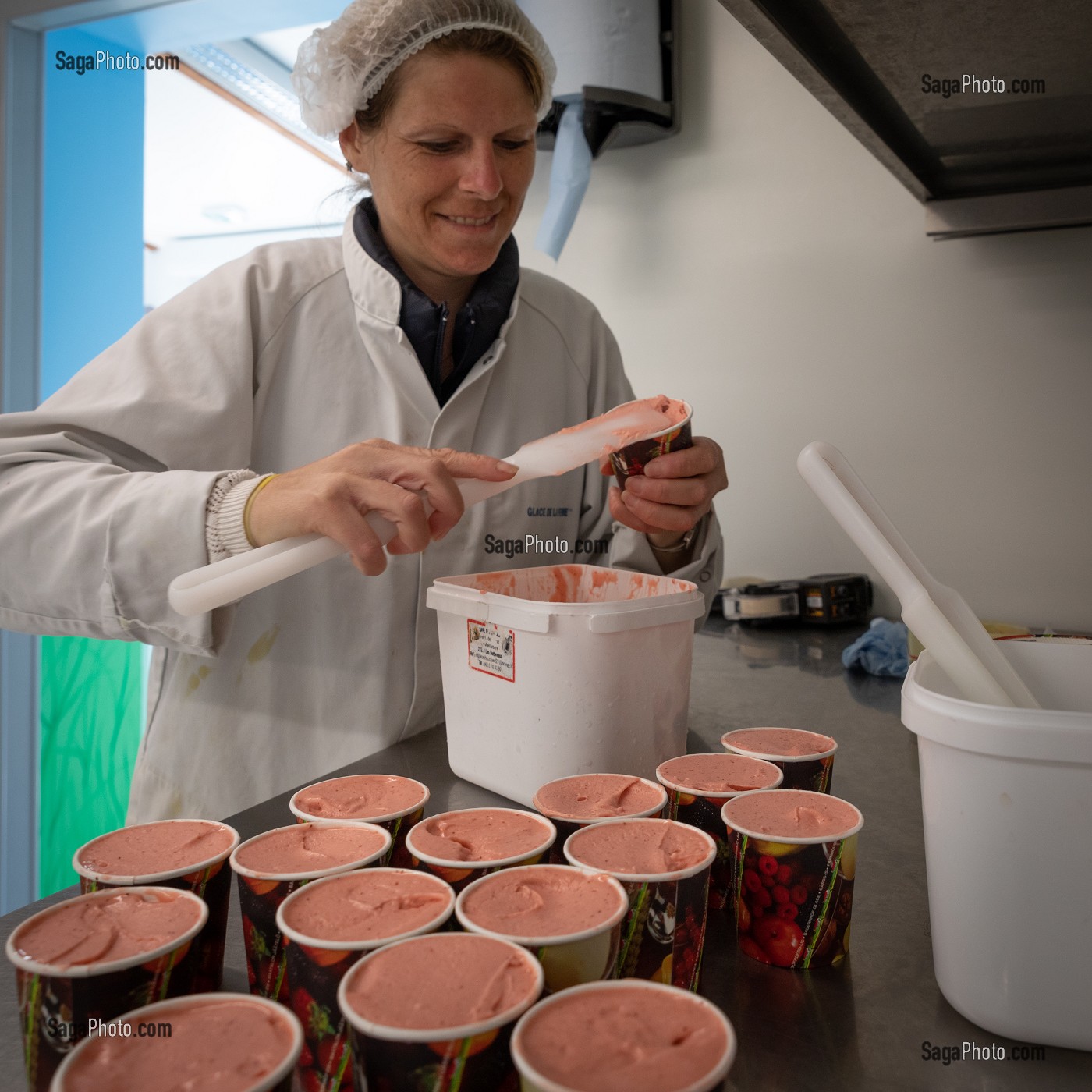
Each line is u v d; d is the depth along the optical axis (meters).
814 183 2.05
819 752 0.87
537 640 0.89
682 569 1.33
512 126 1.10
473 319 1.28
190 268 4.30
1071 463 1.90
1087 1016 0.55
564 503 1.45
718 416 2.20
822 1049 0.58
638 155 2.21
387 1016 0.50
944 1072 0.56
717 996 0.64
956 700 0.57
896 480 2.05
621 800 0.80
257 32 2.22
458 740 1.02
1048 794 0.54
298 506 0.87
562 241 2.07
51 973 0.54
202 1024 0.52
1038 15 1.04
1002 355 1.93
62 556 1.01
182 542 0.95
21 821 2.25
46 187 2.21
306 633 1.26
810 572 2.16
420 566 1.28
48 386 2.26
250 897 0.65
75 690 2.41
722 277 2.16
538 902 0.62
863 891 0.79
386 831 0.76
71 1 2.06
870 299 2.03
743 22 0.97
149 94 2.88
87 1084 0.47
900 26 1.08
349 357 1.28
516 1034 0.48
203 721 1.28
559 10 1.93
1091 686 0.74
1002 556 1.97
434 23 1.03
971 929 0.58
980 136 1.53
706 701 1.40
